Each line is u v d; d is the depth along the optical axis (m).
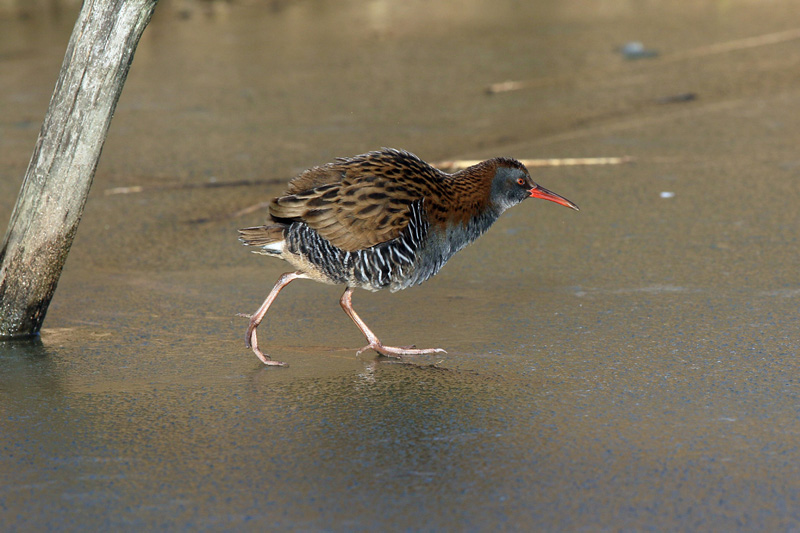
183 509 6.71
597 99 22.06
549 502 6.75
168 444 7.71
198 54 28.09
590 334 10.12
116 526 6.51
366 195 9.59
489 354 9.67
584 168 17.00
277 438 7.81
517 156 17.73
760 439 7.59
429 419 8.13
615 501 6.74
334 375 9.24
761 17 31.69
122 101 22.83
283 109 21.88
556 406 8.34
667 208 14.63
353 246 9.62
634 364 9.26
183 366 9.52
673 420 7.98
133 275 12.44
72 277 12.35
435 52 27.73
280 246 9.73
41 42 28.89
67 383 9.05
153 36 30.89
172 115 21.48
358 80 24.61
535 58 26.56
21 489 6.98
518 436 7.76
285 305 11.37
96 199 15.86
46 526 6.52
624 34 29.50
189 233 14.16
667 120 20.11
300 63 26.69
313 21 33.47
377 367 9.44
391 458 7.43
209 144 19.16
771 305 10.74
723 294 11.15
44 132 9.97
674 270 12.05
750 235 13.27
